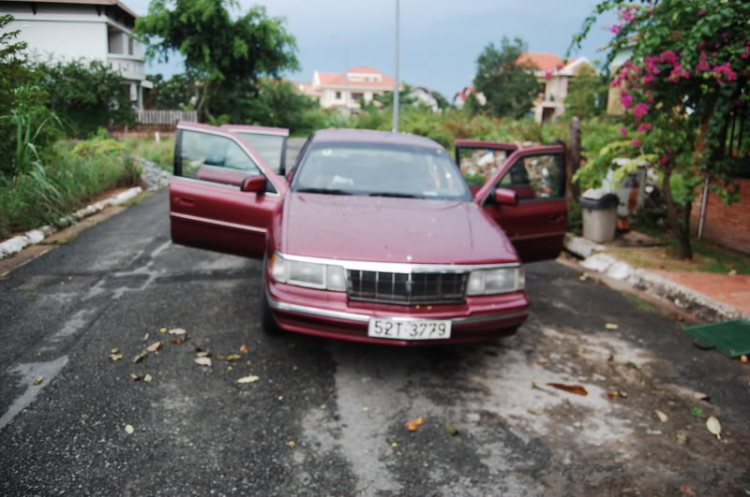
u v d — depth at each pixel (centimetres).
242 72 4162
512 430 309
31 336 407
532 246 532
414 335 337
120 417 303
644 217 895
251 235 481
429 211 420
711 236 781
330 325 343
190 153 498
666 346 444
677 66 555
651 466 282
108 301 490
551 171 542
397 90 2427
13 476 249
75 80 3114
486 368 388
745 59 546
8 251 638
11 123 803
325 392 343
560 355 417
